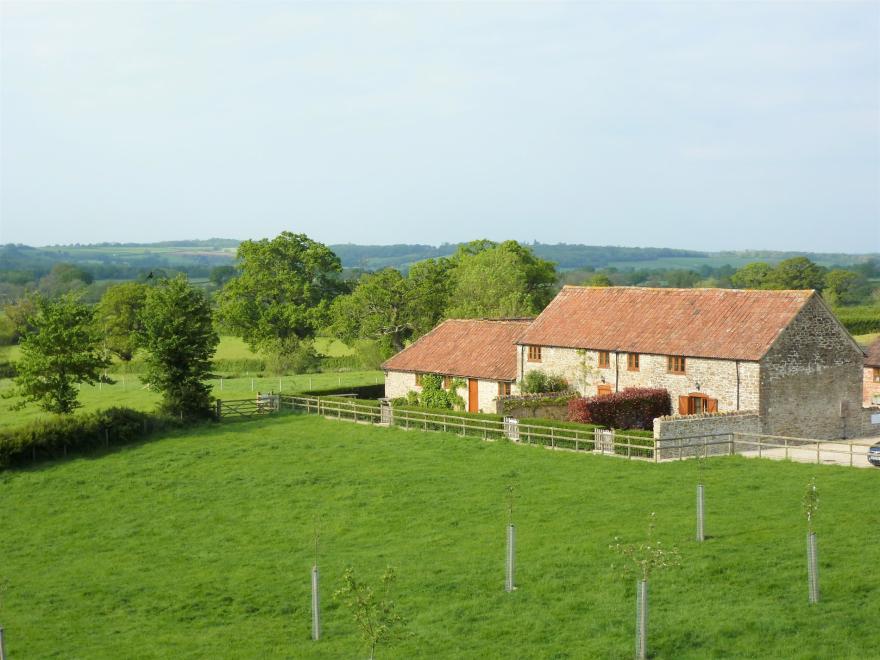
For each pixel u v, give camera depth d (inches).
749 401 2094.0
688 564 1262.3
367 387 3159.5
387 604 1096.2
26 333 2652.6
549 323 2581.2
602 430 2025.1
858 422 2287.2
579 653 1045.2
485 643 1097.4
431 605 1223.5
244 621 1243.2
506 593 1237.7
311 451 2181.3
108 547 1610.5
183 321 2623.0
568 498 1644.9
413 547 1464.1
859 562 1227.2
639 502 1584.6
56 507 1870.1
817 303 2199.8
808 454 1980.8
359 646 1131.3
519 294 3937.0
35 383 2598.4
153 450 2273.6
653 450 1908.2
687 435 1950.1
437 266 3981.3
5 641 1209.4
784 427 2129.7
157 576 1439.5
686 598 1163.3
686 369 2215.8
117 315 4739.2
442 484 1807.3
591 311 2549.2
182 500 1855.3
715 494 1604.3
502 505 1638.8
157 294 2674.7
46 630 1245.1
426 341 2913.4
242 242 4628.4
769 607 1113.4
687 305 2379.4
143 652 1152.8
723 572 1228.5
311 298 4591.5
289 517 1690.5
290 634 1191.6
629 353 2326.5
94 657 1144.2
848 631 1040.2
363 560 1423.5
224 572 1432.1
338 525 1619.1
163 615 1280.8
